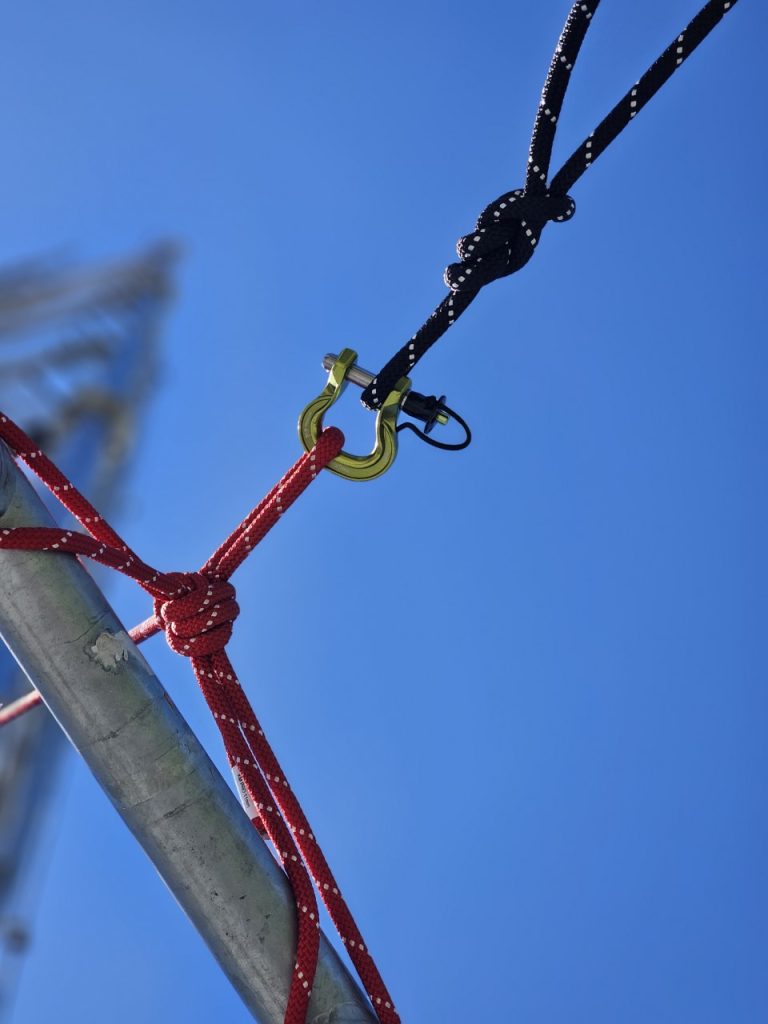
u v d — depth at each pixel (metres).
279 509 2.34
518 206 2.29
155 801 2.04
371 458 2.38
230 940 2.05
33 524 2.06
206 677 2.28
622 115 2.28
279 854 2.17
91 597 2.07
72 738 2.06
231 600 2.30
